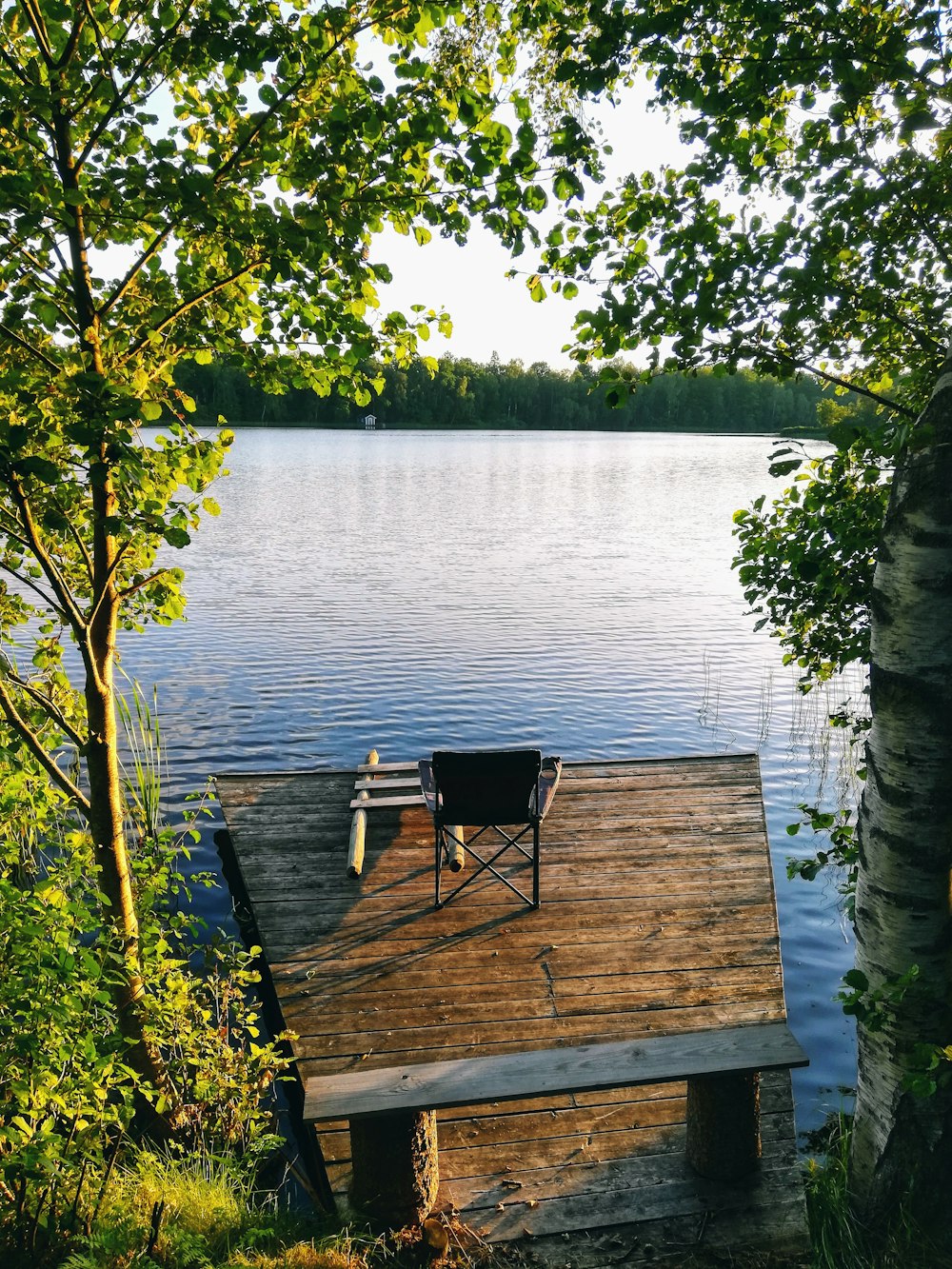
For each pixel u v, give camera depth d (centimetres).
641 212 319
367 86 323
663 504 4284
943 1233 319
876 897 323
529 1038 465
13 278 356
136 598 434
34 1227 303
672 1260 340
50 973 297
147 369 381
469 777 544
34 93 291
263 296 393
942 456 293
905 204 319
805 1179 388
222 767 1152
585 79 319
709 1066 351
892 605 308
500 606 2109
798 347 366
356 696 1459
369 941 554
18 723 387
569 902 598
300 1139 477
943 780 305
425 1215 355
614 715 1402
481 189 327
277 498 4188
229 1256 320
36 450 360
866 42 309
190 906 784
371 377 417
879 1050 328
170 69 329
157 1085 423
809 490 415
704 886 617
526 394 14175
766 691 1512
